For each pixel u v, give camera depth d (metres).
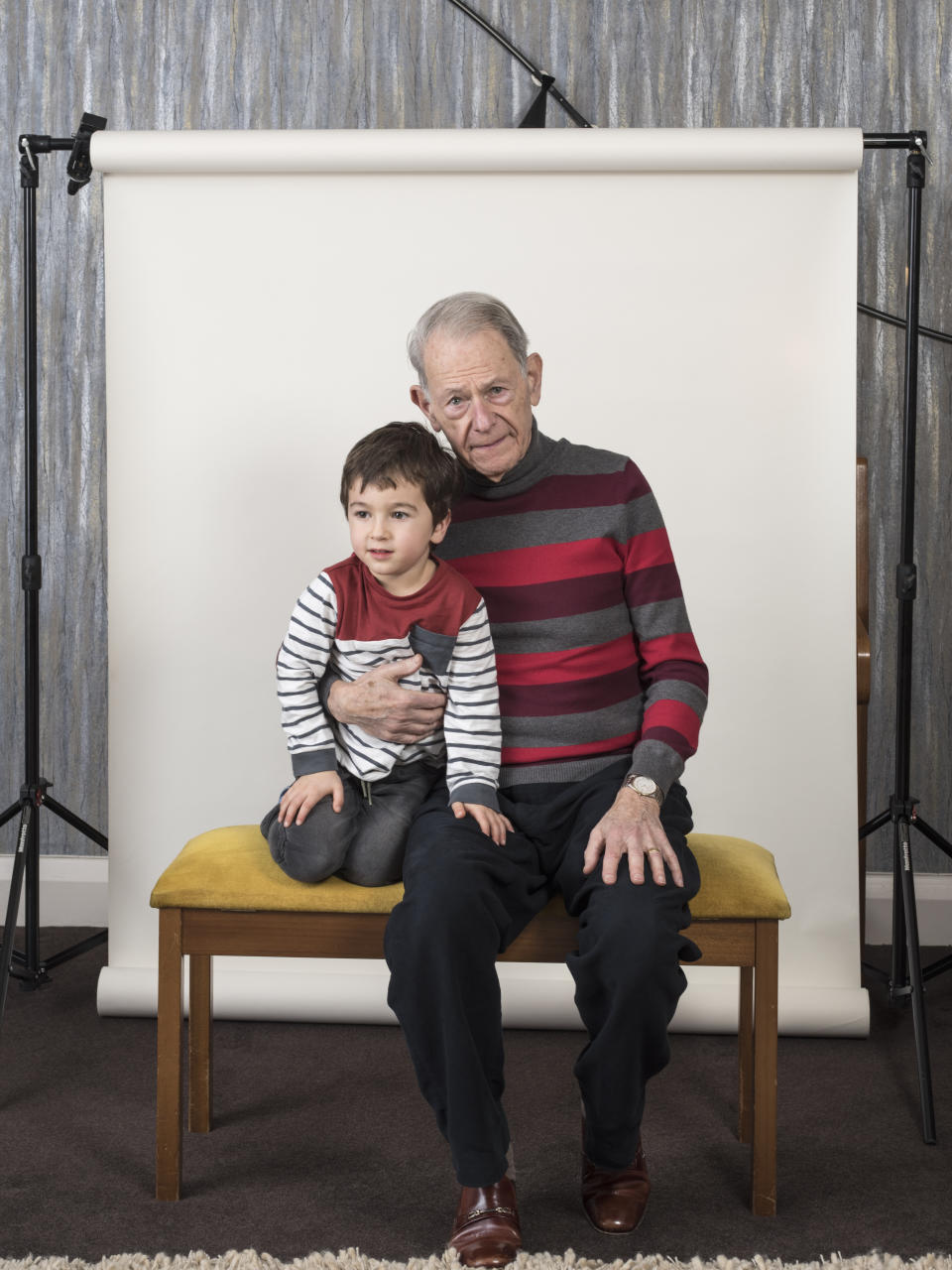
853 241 2.10
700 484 2.13
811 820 2.15
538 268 2.13
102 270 2.59
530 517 1.65
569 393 2.14
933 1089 1.92
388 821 1.56
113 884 2.21
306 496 2.17
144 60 2.58
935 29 2.50
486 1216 1.39
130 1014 2.19
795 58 2.52
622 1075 1.41
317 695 1.60
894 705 2.58
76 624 2.65
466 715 1.56
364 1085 1.93
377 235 2.14
